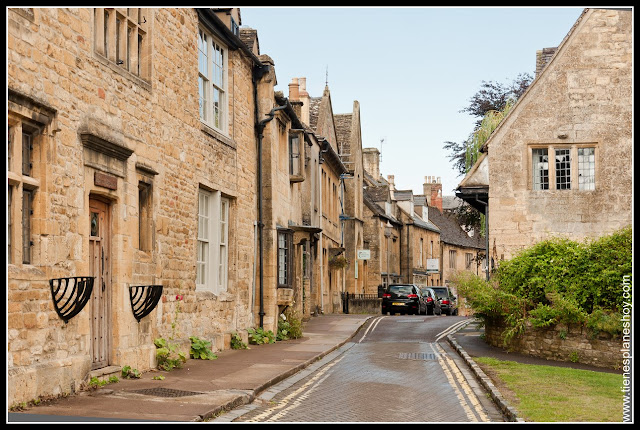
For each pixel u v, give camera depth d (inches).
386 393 467.5
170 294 560.1
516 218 924.0
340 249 1507.1
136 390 424.8
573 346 653.9
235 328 722.2
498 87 1391.5
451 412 404.2
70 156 406.6
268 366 564.7
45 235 377.7
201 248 660.7
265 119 803.4
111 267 470.0
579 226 911.7
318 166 1306.6
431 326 1098.1
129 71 508.4
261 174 813.2
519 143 931.3
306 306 1141.1
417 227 2445.9
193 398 406.6
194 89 619.8
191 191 607.5
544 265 714.8
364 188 2174.0
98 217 460.1
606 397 436.1
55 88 391.5
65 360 390.6
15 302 347.6
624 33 915.4
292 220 1018.1
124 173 478.3
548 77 928.9
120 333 470.6
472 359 641.0
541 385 483.5
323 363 625.0
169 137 561.9
